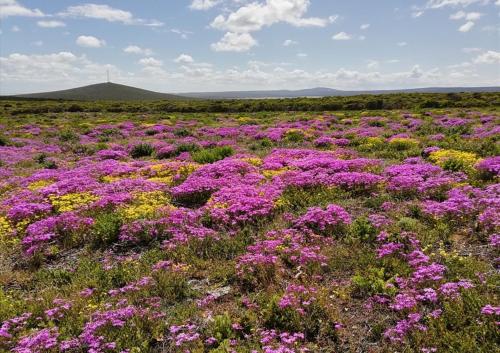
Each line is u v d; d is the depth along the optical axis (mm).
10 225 12070
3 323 7031
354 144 24828
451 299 6754
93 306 7312
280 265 8617
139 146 26188
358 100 74188
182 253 9594
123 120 53969
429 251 8844
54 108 83000
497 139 22391
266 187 14141
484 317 6207
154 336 6594
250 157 20609
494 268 7930
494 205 10305
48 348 6238
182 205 13906
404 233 9438
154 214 12062
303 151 21438
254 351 5793
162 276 8406
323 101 78688
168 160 22641
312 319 6824
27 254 10117
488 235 9219
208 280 8508
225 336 6582
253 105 77812
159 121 49938
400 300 6879
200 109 78875
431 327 6230
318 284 8023
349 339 6391
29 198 14438
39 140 34406
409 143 22016
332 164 16750
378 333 6441
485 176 14016
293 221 11031
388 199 12398
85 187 15516
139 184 15711
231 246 9836
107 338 6473
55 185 15734
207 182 14703
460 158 16625
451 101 63031
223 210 11742
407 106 63594
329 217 10555
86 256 10102
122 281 8562
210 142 28219
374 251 8984
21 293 8383
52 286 8523
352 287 7719
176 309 7461
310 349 6160
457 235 9531
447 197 11984
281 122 42188
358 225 10148
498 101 61250
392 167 15688
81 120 55094
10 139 32969
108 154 24953
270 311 6922
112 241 10766
